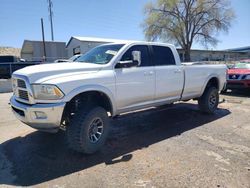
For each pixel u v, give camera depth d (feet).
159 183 10.72
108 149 14.55
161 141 15.79
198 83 20.88
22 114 13.29
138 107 16.44
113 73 14.58
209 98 22.25
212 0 132.36
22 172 11.91
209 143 15.37
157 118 21.58
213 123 19.84
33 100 12.57
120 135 17.06
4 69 61.57
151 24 136.46
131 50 16.11
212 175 11.34
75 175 11.53
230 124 19.53
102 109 14.07
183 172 11.63
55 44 104.27
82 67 13.87
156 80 17.11
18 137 17.06
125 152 14.08
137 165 12.44
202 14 135.13
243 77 31.76
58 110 12.30
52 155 13.80
